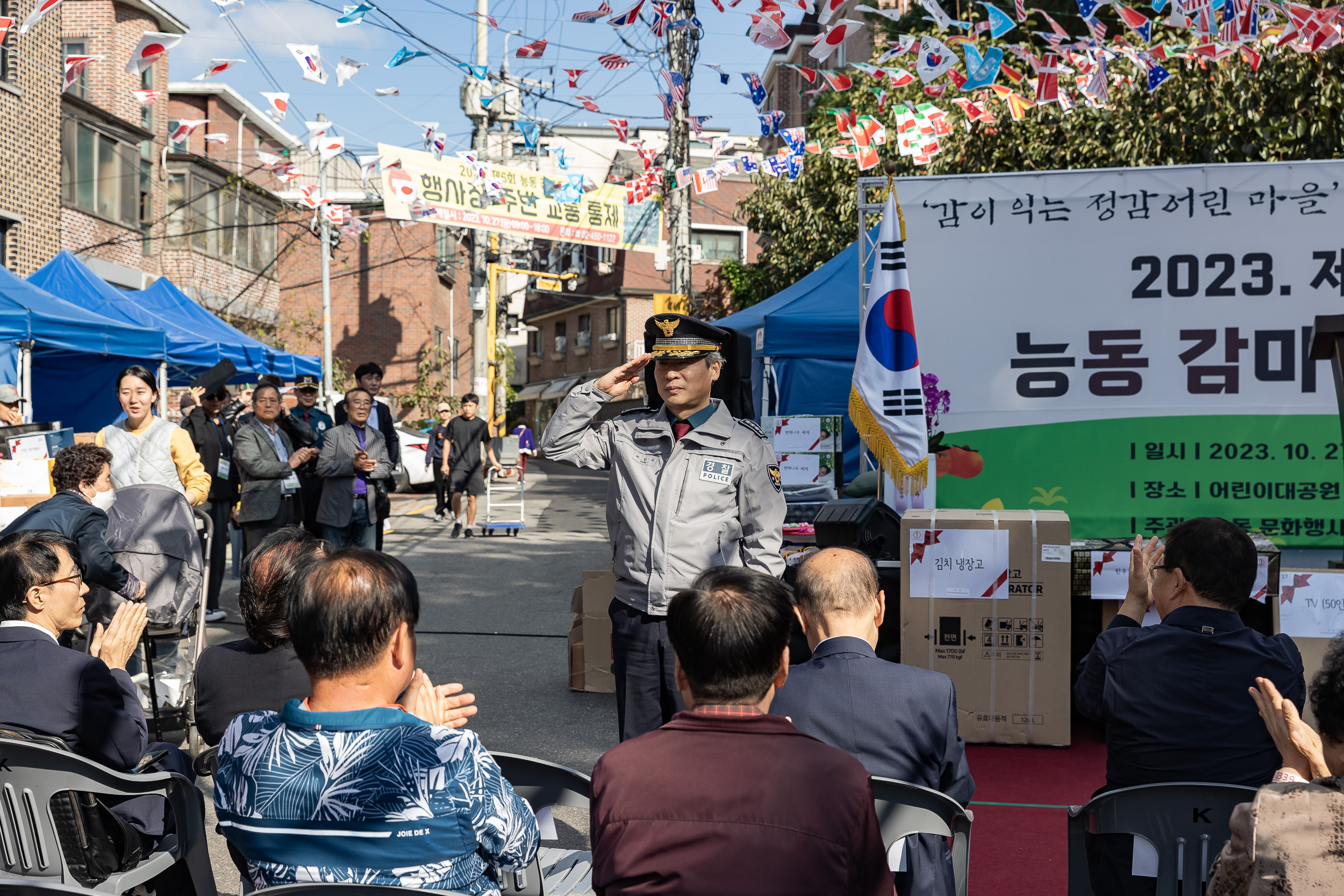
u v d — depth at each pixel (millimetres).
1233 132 10836
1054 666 5152
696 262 39000
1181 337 5934
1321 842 1784
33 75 17203
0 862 2535
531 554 12406
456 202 19078
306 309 32344
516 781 2492
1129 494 5996
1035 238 6039
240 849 1998
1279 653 2814
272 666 2914
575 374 47656
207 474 6492
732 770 1781
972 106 7555
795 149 8250
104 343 9156
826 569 2738
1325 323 3992
